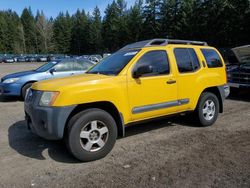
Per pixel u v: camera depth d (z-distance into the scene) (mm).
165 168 4277
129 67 5137
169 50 5793
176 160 4566
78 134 4473
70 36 104062
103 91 4723
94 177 4055
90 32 98000
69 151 4547
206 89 6586
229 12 43000
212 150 4949
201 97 6340
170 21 61250
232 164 4344
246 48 9961
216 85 6641
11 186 3857
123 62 5289
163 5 63750
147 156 4773
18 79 10281
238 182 3793
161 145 5289
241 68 9867
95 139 4660
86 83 4625
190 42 6445
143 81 5238
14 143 5574
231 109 8352
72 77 5105
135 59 5254
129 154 4887
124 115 5027
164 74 5609
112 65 5430
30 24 101125
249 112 7879
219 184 3756
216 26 45375
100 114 4652
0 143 5590
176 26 56406
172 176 4012
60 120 4375
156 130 6254
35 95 4676
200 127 6441
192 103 6141
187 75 5980
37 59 67625
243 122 6785
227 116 7469
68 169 4348
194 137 5711
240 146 5113
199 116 6324
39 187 3816
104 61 5871
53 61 11094
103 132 4711
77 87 4516
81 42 102062
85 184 3859
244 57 10570
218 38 45656
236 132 5977
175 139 5621
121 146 5285
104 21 88875
